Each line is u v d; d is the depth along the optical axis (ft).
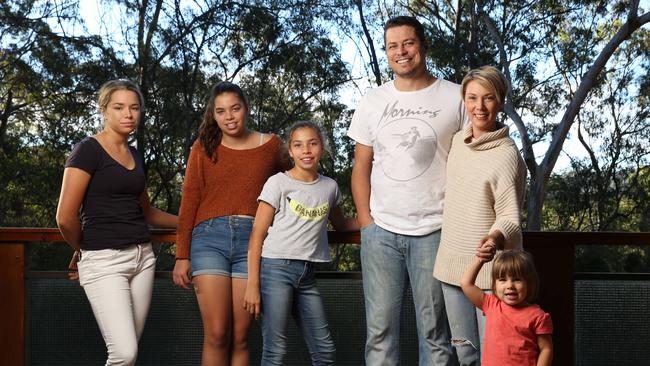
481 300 9.92
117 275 10.68
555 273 11.93
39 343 12.34
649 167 74.43
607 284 12.02
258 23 69.62
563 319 11.94
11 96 69.72
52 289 12.34
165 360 12.26
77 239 10.69
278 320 10.89
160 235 11.95
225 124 10.93
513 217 9.58
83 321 12.29
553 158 70.54
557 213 75.97
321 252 11.19
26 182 67.67
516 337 9.82
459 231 10.00
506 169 9.75
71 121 69.15
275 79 72.64
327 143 11.25
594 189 74.38
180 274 11.10
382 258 10.61
